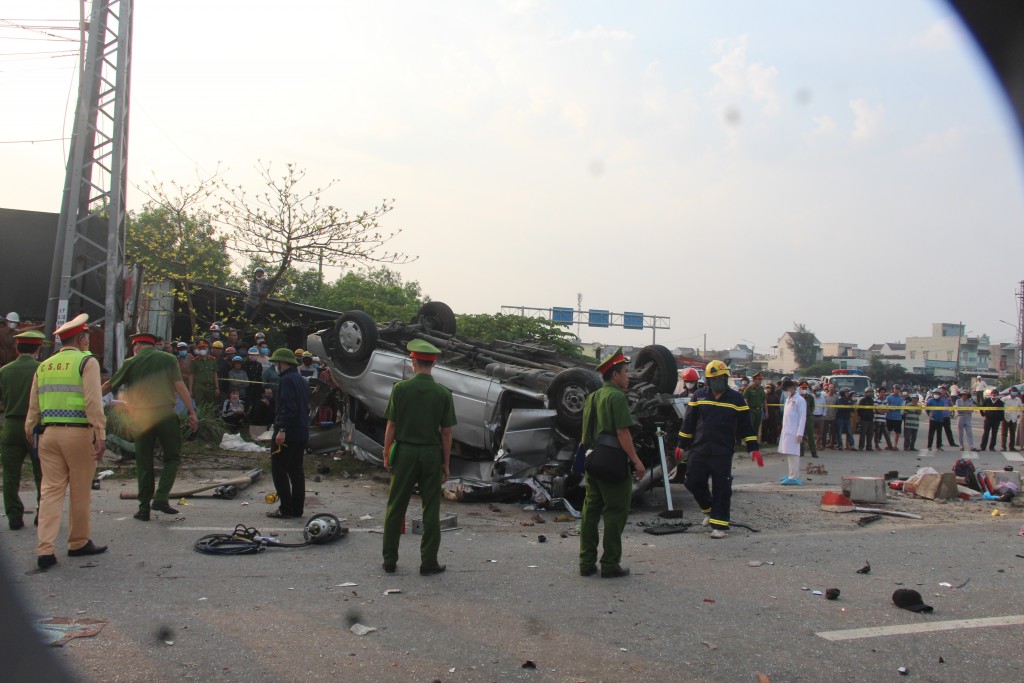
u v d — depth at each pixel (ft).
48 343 44.39
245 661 13.73
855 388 123.85
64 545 21.45
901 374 272.72
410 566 20.68
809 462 52.24
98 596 17.13
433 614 16.67
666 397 34.01
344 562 20.97
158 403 25.22
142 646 14.25
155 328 57.98
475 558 21.93
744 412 26.45
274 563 20.57
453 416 20.74
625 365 20.99
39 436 19.74
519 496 31.71
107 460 35.04
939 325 366.02
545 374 33.06
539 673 13.53
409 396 20.24
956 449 65.62
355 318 37.09
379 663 13.83
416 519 25.12
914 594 17.83
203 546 21.40
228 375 44.86
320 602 17.31
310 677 13.12
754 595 18.69
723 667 13.97
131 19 46.01
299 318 65.26
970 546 24.53
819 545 24.57
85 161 46.52
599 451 20.08
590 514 20.45
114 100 44.83
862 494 32.60
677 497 34.99
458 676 13.32
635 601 17.99
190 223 58.95
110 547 21.49
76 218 44.73
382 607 17.08
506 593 18.44
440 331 41.91
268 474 35.35
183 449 38.68
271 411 44.09
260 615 16.25
